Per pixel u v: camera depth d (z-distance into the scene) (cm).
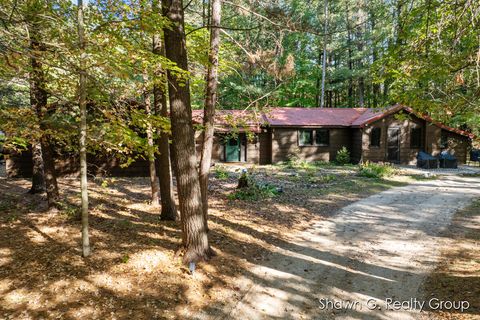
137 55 568
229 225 891
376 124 2252
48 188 912
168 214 912
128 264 610
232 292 549
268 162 2405
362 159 2253
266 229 884
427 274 608
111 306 482
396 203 1191
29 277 546
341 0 2994
